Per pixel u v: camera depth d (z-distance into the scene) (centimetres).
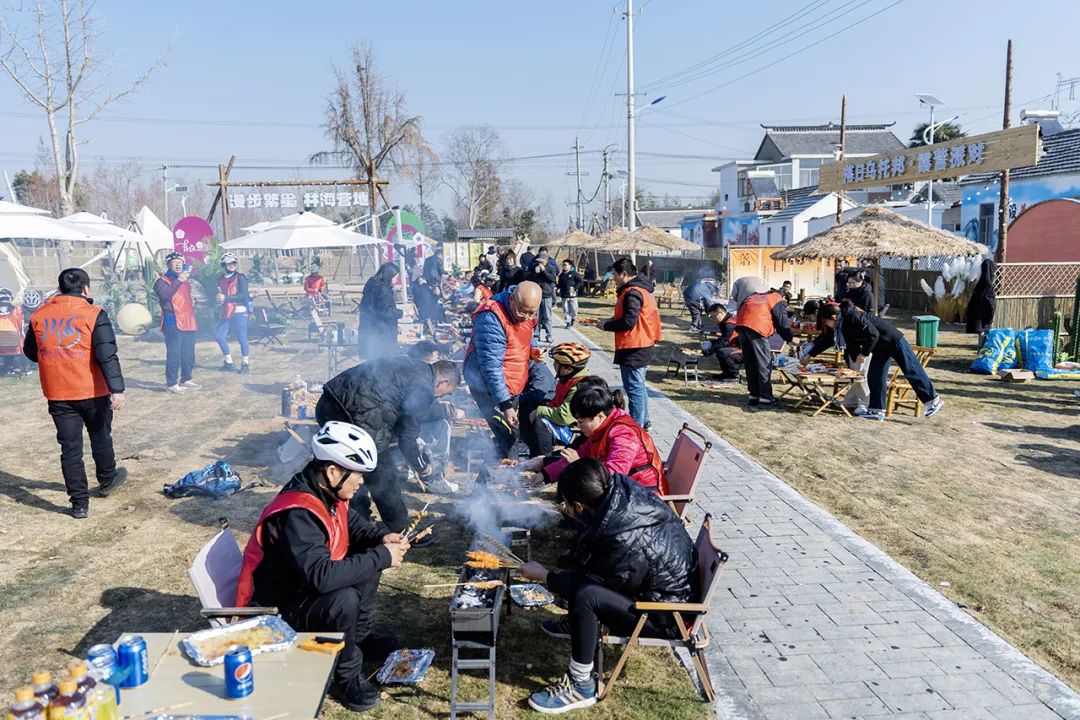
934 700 401
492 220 7975
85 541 610
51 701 266
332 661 320
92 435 698
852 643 458
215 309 1914
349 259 4159
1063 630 478
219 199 3244
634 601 394
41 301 1692
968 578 551
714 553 386
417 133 4253
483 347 641
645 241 2759
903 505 701
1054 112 3425
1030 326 1766
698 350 1638
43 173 6206
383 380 531
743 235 4606
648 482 503
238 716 281
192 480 712
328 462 377
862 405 1054
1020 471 802
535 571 412
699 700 403
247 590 375
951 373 1362
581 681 395
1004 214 1841
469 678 423
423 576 546
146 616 491
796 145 6247
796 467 812
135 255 3584
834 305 1095
